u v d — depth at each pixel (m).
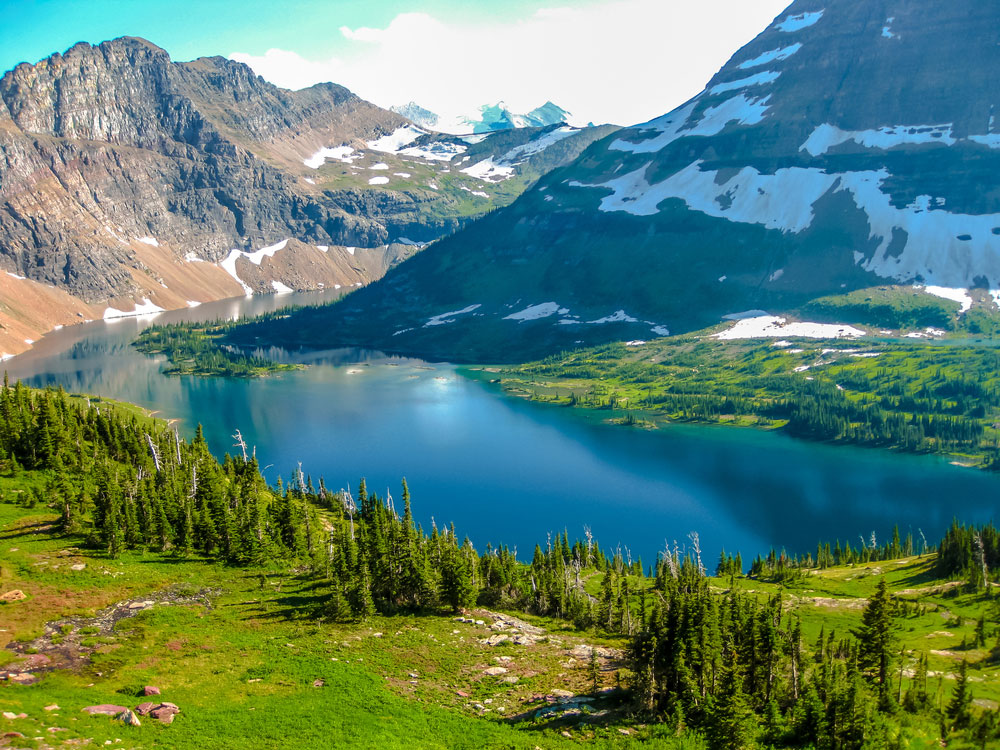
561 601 115.75
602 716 76.88
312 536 130.00
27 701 63.84
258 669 80.56
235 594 102.44
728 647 86.81
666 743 71.44
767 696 82.75
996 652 98.81
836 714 72.94
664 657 83.56
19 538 110.12
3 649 77.88
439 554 118.94
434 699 79.06
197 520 119.44
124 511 117.62
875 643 84.44
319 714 71.69
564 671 88.81
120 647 81.38
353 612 99.12
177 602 96.94
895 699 79.94
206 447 183.25
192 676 77.06
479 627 101.00
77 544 110.12
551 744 70.69
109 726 62.09
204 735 64.44
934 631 112.06
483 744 69.94
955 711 75.31
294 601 101.31
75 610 89.75
